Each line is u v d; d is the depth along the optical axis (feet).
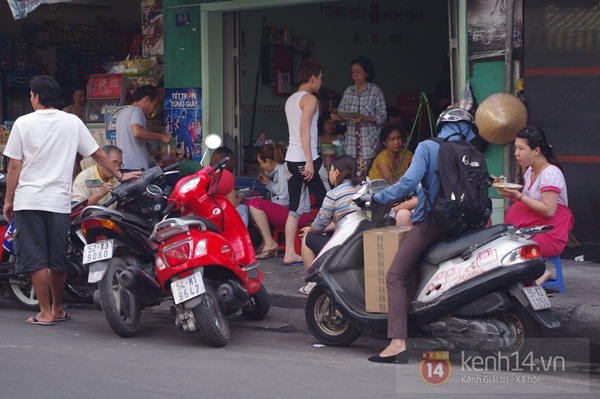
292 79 59.47
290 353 30.27
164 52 52.16
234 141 52.19
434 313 27.68
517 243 26.66
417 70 67.31
